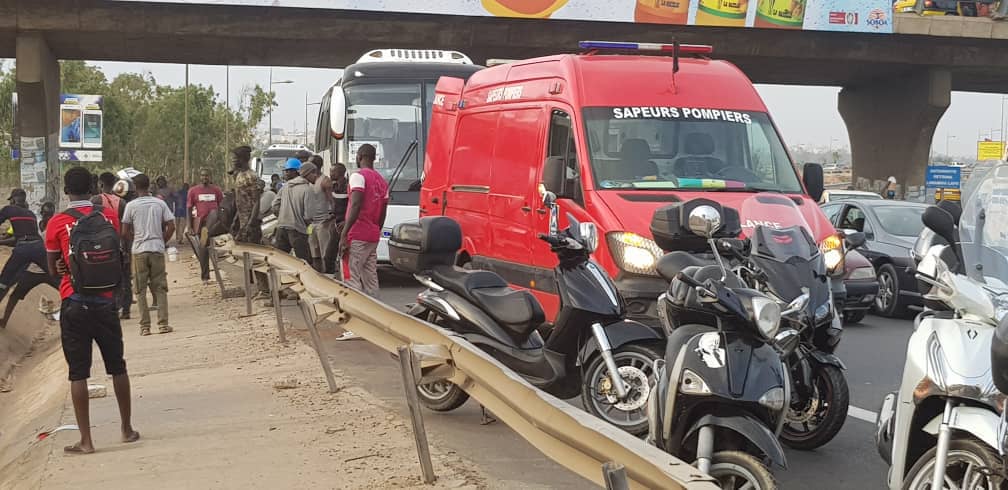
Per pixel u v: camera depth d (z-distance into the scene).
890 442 5.75
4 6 36.12
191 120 85.06
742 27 38.16
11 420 12.15
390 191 19.64
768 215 8.82
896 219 16.52
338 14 37.50
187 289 21.36
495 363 5.67
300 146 47.62
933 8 42.28
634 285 9.16
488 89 12.63
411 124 19.81
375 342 8.05
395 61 20.25
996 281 5.44
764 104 11.06
